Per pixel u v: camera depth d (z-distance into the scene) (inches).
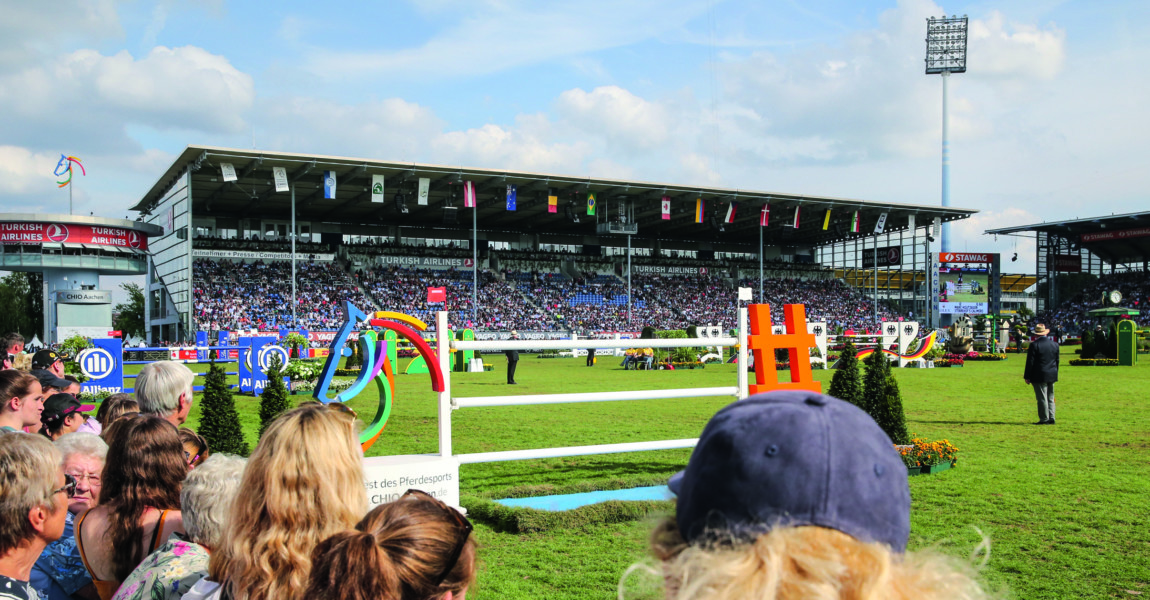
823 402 39.9
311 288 1800.0
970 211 2108.8
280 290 1760.6
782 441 36.4
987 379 805.2
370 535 61.7
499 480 290.7
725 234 2421.3
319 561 61.4
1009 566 180.9
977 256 2503.7
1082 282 2464.3
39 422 172.7
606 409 519.2
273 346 677.3
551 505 240.4
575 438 392.2
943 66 2514.8
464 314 1881.2
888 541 36.4
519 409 520.1
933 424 438.0
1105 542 201.2
